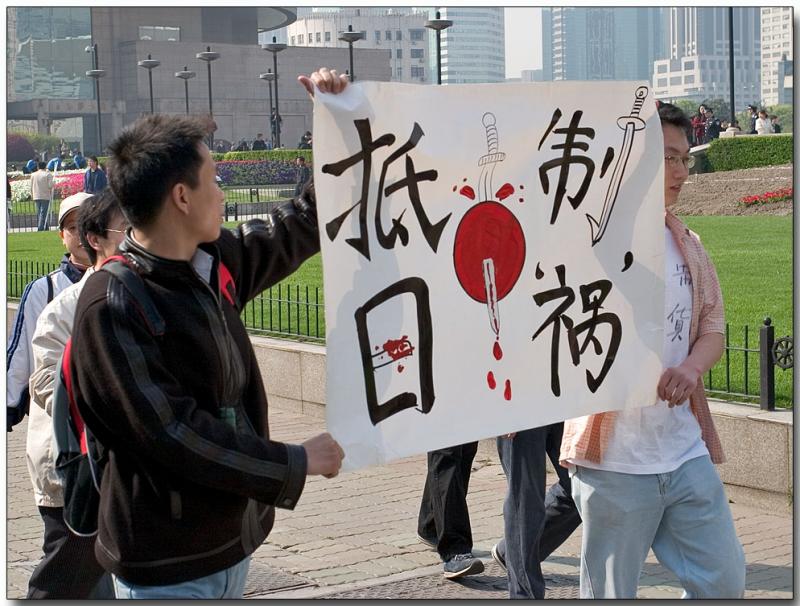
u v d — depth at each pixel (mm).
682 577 3594
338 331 2975
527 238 3348
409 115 3084
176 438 2504
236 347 2729
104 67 67062
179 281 2646
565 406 3445
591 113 3463
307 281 12945
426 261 3137
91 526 2959
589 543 3648
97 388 2561
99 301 2574
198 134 2688
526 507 4559
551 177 3396
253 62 67312
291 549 5793
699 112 34000
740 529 5840
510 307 3328
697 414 3758
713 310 3783
